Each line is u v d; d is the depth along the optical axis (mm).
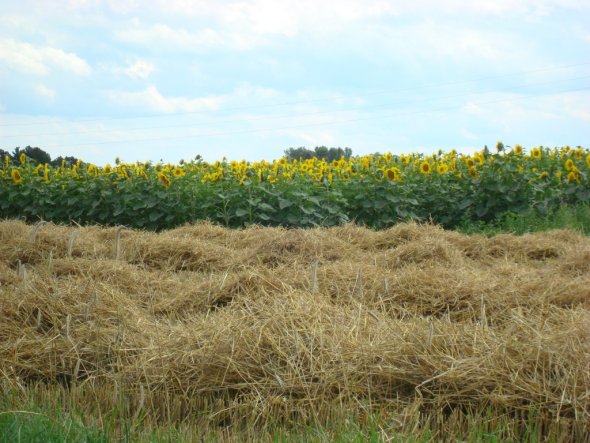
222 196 10781
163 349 4031
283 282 5137
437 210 11344
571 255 6586
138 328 4457
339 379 3561
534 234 8031
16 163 14602
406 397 3496
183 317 4938
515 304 4980
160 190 11367
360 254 6848
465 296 5113
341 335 3926
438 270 5555
